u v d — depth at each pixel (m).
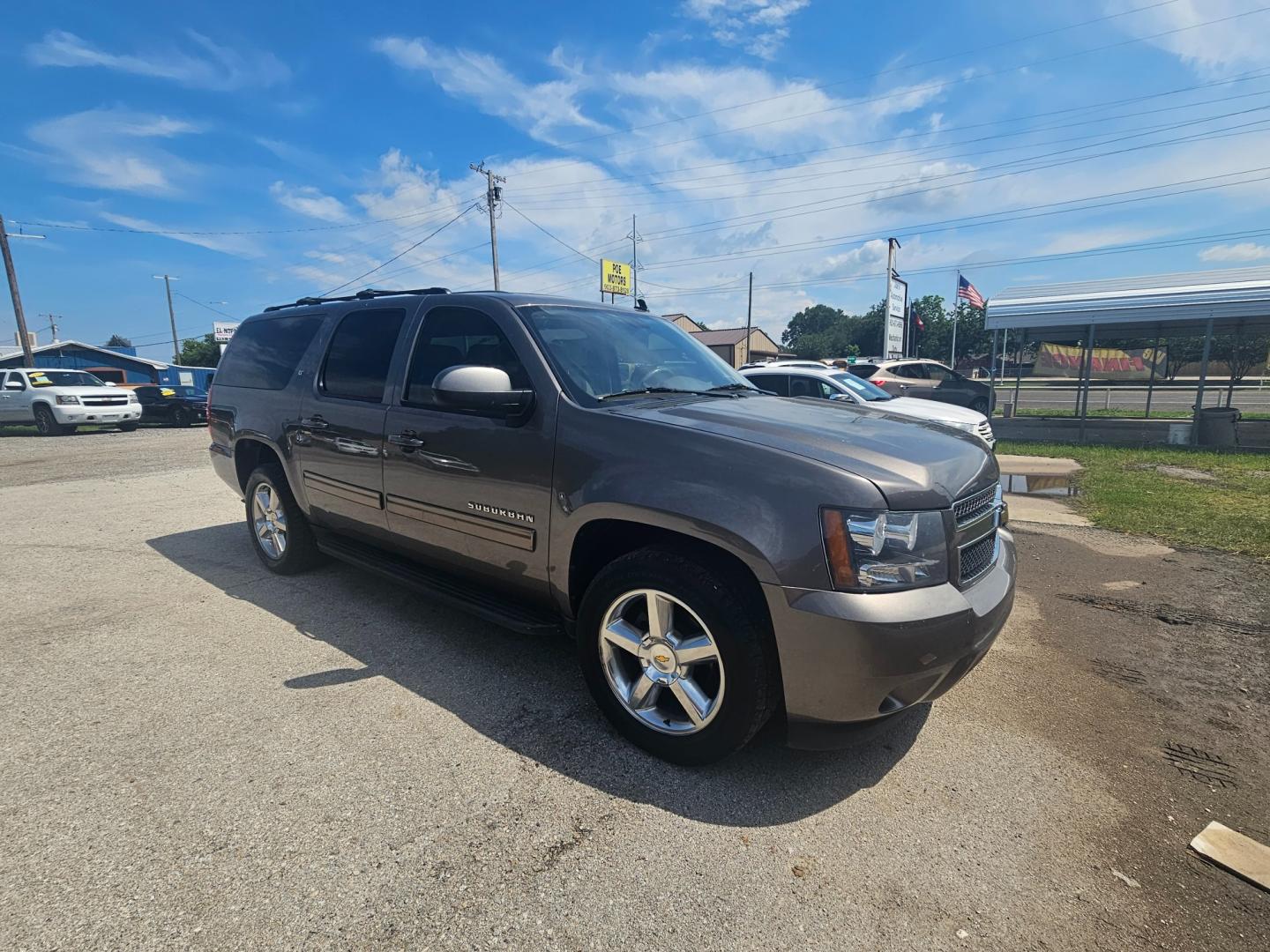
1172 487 8.03
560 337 3.14
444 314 3.47
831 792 2.44
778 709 2.59
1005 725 2.92
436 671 3.31
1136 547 5.67
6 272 26.09
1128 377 18.58
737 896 1.95
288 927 1.81
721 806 2.35
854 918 1.88
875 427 2.80
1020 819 2.32
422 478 3.32
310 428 4.05
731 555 2.37
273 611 4.07
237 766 2.52
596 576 2.67
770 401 3.29
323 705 2.97
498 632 3.78
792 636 2.19
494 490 2.98
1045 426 13.51
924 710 3.05
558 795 2.38
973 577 2.53
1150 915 1.91
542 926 1.83
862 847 2.16
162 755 2.58
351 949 1.75
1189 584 4.72
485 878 2.00
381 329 3.80
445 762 2.57
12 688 3.12
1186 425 12.34
